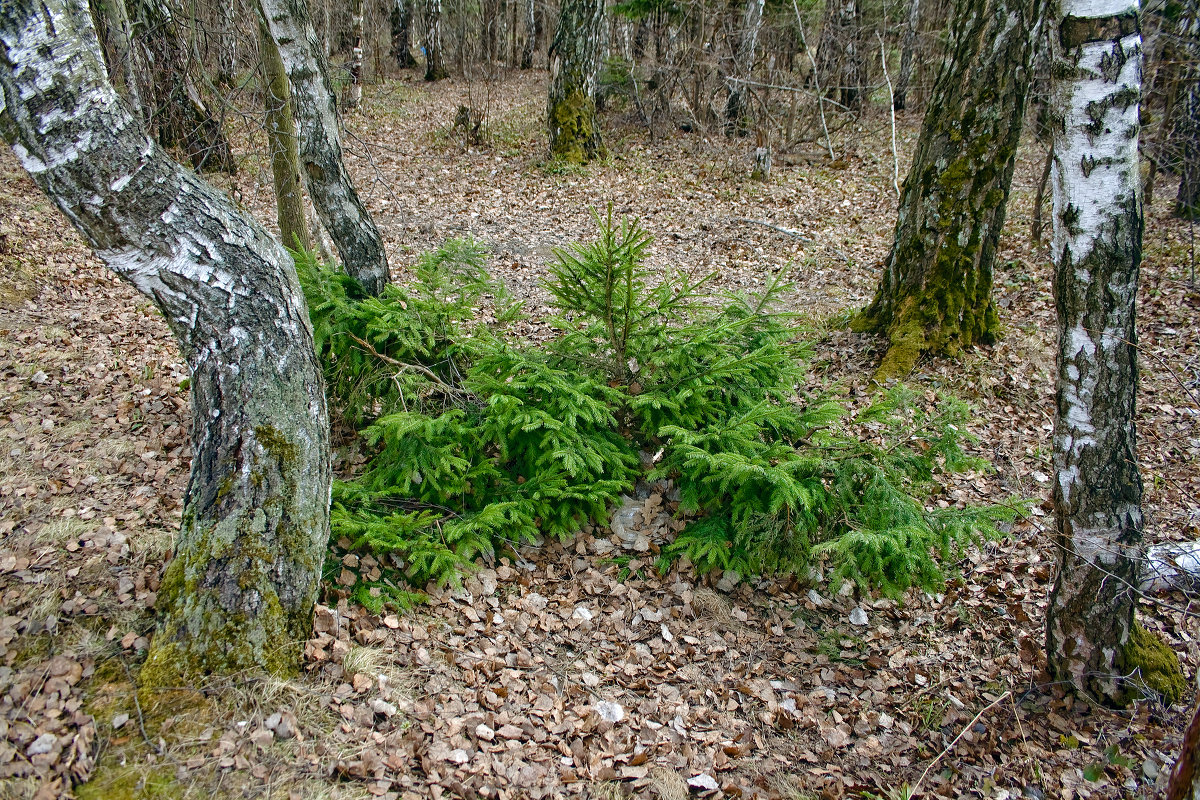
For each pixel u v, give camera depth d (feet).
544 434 14.69
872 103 61.26
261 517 10.28
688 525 15.47
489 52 82.17
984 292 23.62
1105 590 11.55
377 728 10.30
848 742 11.91
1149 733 11.63
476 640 12.64
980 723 12.19
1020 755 11.58
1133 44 9.33
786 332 16.84
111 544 12.21
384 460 14.69
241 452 10.24
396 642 11.91
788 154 49.78
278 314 10.61
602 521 15.51
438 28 76.59
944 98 22.43
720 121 53.88
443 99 68.08
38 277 23.40
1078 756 11.49
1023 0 20.21
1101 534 11.32
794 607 14.80
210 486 10.21
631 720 11.78
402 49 86.69
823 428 15.76
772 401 16.89
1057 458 11.48
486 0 82.58
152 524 13.05
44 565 11.55
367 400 16.66
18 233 25.77
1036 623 14.25
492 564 14.43
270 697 10.02
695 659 13.34
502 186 43.14
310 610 11.01
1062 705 12.39
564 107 46.80
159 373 19.20
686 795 10.51
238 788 8.94
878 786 11.07
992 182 22.20
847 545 11.94
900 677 13.30
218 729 9.49
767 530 13.80
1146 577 12.96
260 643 10.21
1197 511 16.85
